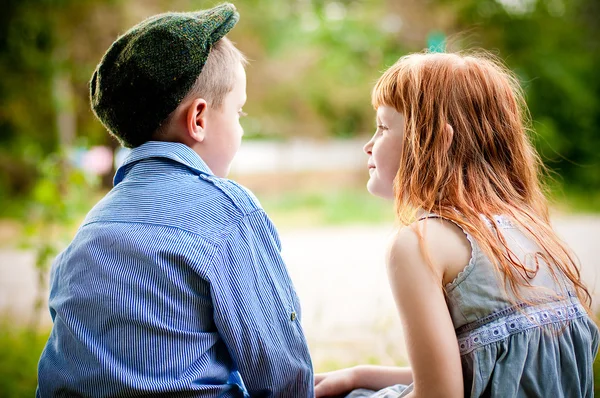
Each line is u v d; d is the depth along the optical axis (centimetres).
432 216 120
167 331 113
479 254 115
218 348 123
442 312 112
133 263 115
